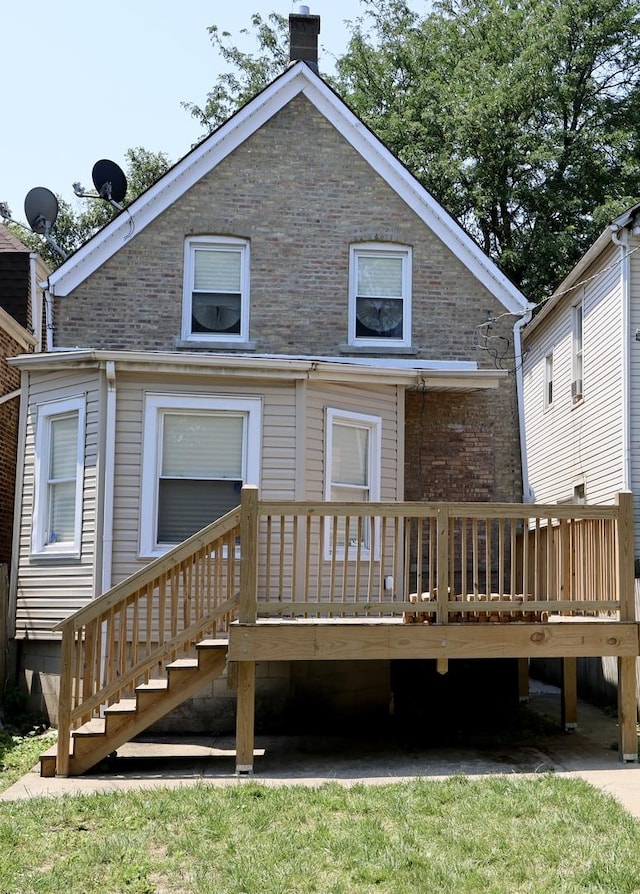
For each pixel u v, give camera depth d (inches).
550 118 1091.3
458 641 337.7
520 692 496.4
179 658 398.9
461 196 1053.2
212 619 337.4
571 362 684.1
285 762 346.6
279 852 236.1
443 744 380.8
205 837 248.4
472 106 994.7
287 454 431.8
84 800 280.7
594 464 622.8
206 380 431.2
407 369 454.6
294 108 559.8
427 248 555.8
